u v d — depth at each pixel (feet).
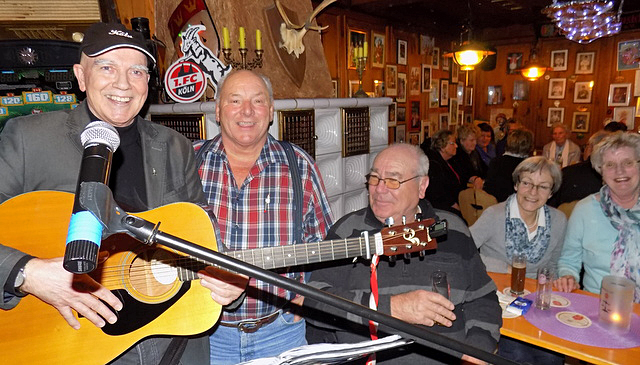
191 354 4.46
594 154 7.04
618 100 23.66
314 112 7.96
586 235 7.29
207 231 4.18
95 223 2.01
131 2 8.54
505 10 21.57
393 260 4.79
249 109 5.27
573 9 14.60
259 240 5.44
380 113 9.86
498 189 12.81
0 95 6.15
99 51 3.77
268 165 5.63
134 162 4.39
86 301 3.52
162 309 4.08
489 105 28.07
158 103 8.45
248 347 5.46
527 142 12.42
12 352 3.63
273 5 8.45
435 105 24.48
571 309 5.96
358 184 9.30
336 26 16.93
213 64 7.56
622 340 5.14
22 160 3.82
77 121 4.08
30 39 6.21
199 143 5.95
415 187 4.98
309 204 5.79
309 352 3.22
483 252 8.30
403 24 21.02
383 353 4.81
